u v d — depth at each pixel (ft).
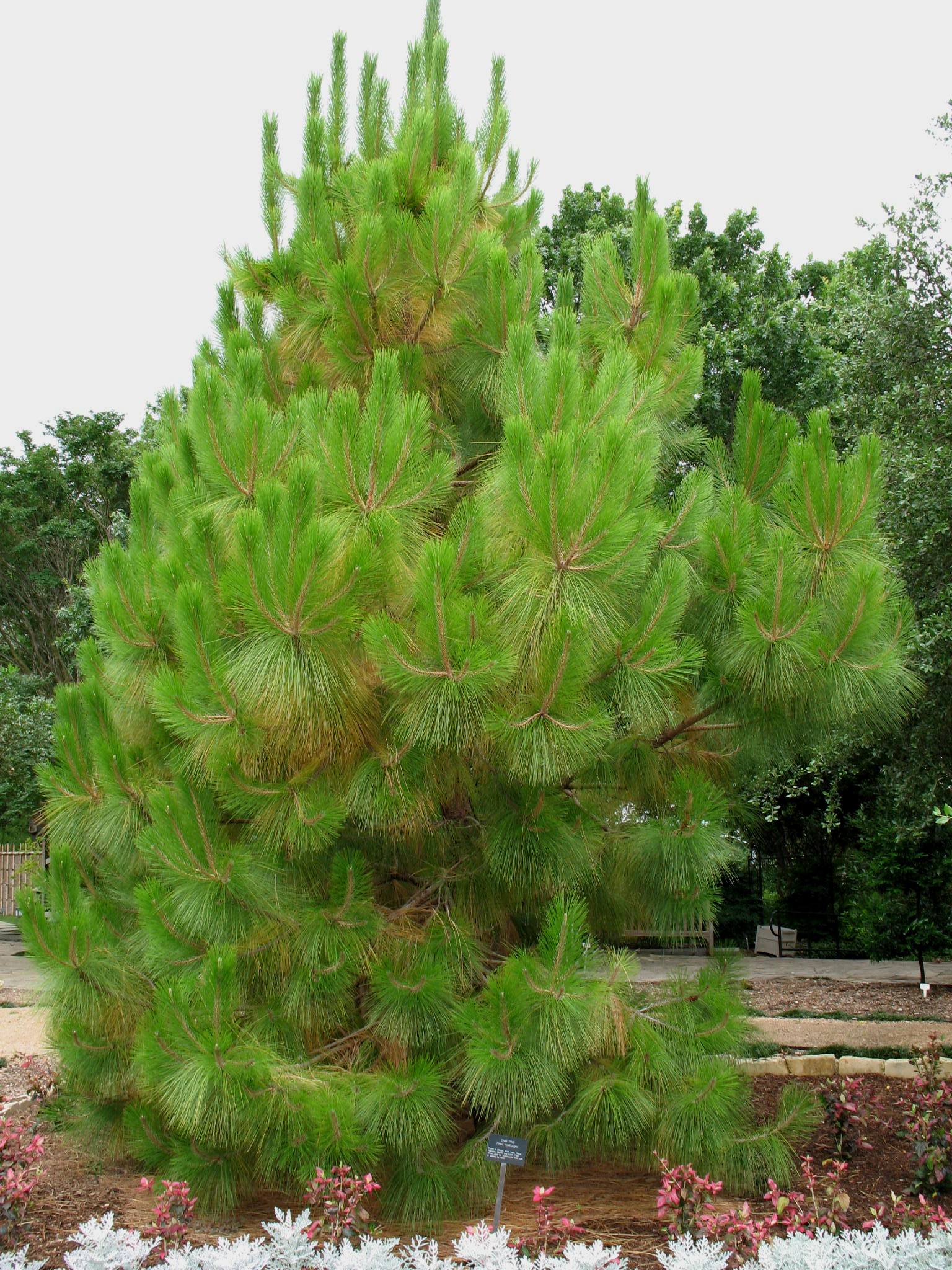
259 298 18.92
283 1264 10.32
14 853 64.69
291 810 13.20
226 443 14.43
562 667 11.84
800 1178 15.79
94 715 16.08
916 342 27.86
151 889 13.78
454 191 16.16
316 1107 12.44
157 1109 14.24
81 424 98.43
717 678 14.87
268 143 19.51
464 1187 13.82
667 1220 13.64
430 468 13.62
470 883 15.37
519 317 16.15
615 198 54.75
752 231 52.80
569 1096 14.23
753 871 49.14
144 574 15.37
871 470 14.08
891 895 41.55
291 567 11.61
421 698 12.21
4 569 97.55
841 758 27.43
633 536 12.37
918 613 24.70
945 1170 14.49
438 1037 13.61
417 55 19.42
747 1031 15.56
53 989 14.39
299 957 13.91
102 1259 10.22
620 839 15.25
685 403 17.03
